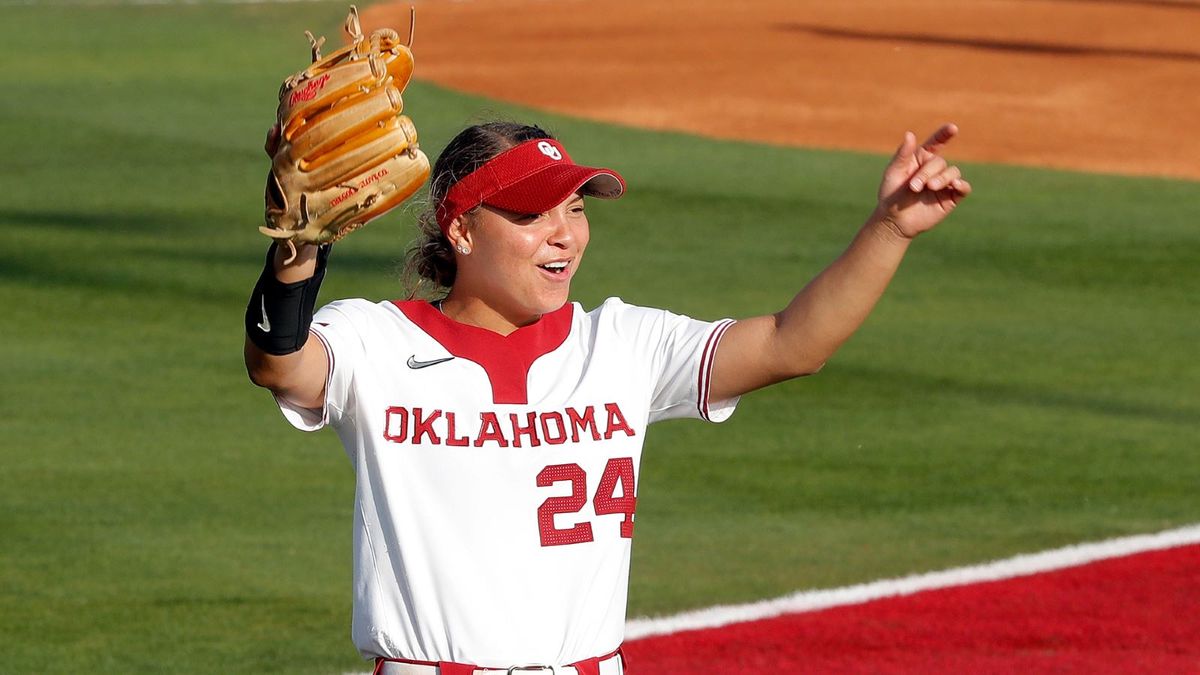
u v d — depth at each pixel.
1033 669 21.95
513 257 11.96
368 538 12.05
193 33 92.31
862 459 32.53
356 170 10.66
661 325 12.71
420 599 11.79
